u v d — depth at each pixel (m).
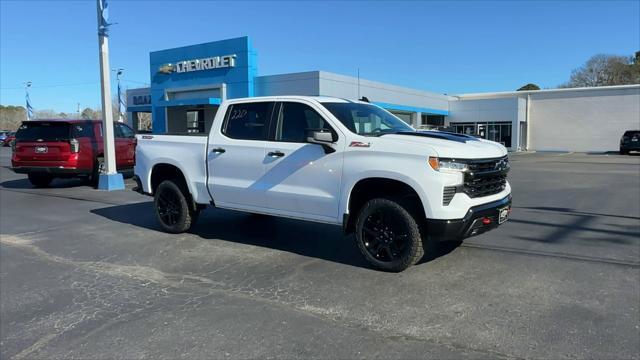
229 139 6.80
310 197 5.95
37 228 8.41
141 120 48.12
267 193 6.35
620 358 3.51
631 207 10.02
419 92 39.66
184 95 33.19
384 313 4.41
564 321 4.16
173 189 7.57
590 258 6.07
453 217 5.06
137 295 5.05
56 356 3.75
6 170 20.88
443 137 5.64
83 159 13.77
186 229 7.68
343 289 5.04
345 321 4.25
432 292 4.90
